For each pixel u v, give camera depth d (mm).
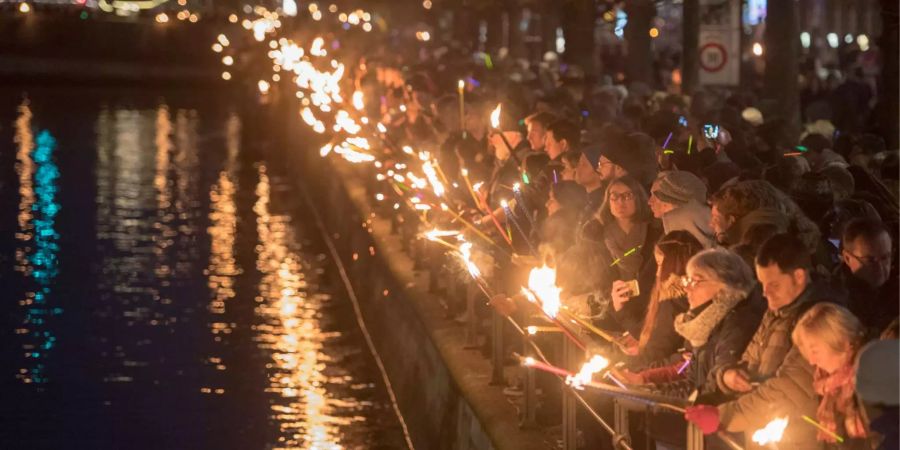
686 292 11680
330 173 46625
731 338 11023
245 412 24672
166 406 25094
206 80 126625
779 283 10469
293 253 42812
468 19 75438
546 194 18094
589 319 13953
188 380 26984
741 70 39469
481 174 21422
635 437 13320
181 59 127188
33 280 37781
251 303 34906
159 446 22594
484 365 18719
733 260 11117
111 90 117625
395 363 25594
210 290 36469
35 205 52250
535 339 16766
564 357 13836
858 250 11992
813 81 39062
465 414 18016
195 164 66312
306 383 26781
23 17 120375
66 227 47281
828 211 15102
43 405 25281
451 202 20688
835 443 9984
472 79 39188
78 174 61562
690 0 38938
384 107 36531
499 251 18141
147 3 148625
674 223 13445
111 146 73250
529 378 15570
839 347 9789
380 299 29125
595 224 14398
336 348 29844
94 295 35719
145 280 37938
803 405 10141
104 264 40344
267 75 85062
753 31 57969
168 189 57469
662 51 56969
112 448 22516
